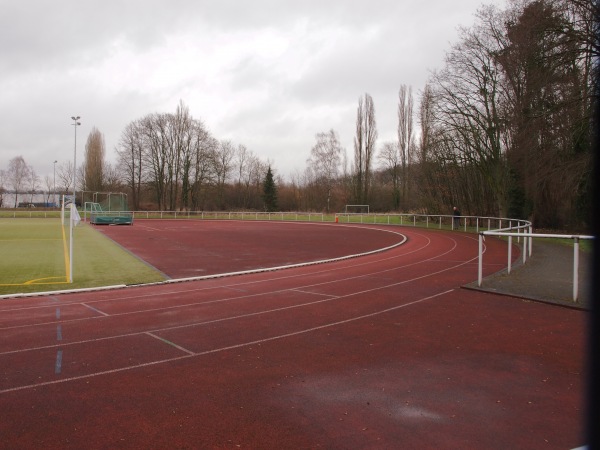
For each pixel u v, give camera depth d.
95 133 79.62
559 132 23.67
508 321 8.91
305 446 4.27
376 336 8.02
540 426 4.62
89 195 78.19
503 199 36.09
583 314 9.39
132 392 5.62
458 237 31.27
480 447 4.21
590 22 21.45
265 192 86.25
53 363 6.70
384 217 53.28
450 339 7.79
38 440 4.43
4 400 5.39
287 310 10.16
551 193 29.19
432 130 40.03
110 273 16.09
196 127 77.69
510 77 29.47
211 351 7.27
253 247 25.31
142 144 78.00
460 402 5.23
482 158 36.78
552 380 5.88
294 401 5.30
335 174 82.31
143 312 10.05
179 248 24.70
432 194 46.41
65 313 9.98
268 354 7.09
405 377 6.03
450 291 12.12
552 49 23.56
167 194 81.62
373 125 71.38
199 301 11.24
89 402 5.33
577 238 10.13
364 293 12.06
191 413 5.02
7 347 7.47
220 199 87.62
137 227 43.31
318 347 7.43
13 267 17.41
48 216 61.81
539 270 14.73
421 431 4.54
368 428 4.61
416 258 20.16
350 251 23.30
